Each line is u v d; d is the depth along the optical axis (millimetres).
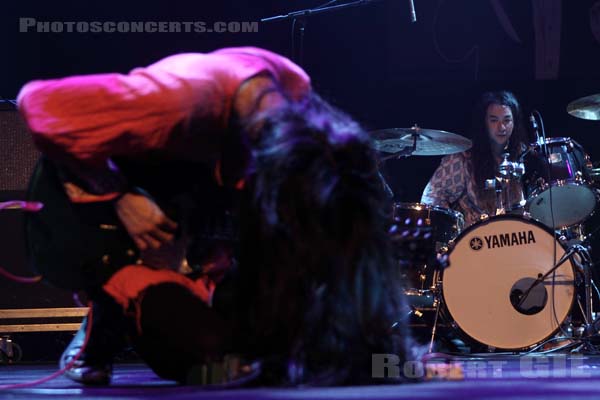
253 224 1486
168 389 1600
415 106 5688
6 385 1981
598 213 5117
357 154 1472
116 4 5418
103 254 1750
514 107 4980
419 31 5543
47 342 4992
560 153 4223
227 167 1588
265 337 1505
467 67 5512
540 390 1357
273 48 5551
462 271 3982
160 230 1628
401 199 5652
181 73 1518
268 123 1486
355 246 1441
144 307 1691
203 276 1772
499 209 4391
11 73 5324
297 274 1446
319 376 1475
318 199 1413
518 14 5469
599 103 4656
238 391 1376
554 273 3910
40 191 1741
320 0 5551
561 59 5434
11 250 4551
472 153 4949
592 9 5395
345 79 5641
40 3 5352
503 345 3936
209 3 5488
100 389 1774
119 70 5430
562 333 4156
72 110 1493
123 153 1555
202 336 1641
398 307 1561
